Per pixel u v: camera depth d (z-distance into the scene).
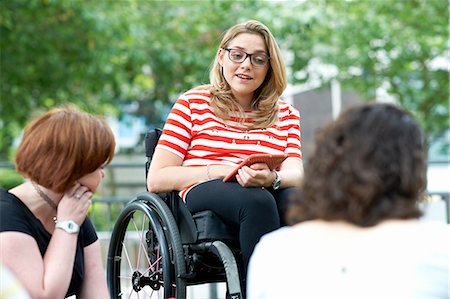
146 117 12.31
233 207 3.17
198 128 3.45
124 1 9.16
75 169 2.45
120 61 9.39
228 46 3.52
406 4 9.68
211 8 9.40
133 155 12.58
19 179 9.86
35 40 8.98
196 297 5.84
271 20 8.66
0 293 1.99
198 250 3.31
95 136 2.46
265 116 3.52
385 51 9.51
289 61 9.42
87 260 2.73
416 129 1.88
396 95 10.11
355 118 1.89
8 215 2.45
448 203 5.74
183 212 3.37
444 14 9.70
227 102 3.48
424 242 1.80
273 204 3.17
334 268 1.82
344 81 9.82
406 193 1.86
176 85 9.82
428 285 1.77
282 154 3.28
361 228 1.85
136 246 4.73
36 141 2.44
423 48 9.48
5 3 8.74
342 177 1.85
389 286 1.77
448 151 10.82
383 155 1.84
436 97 10.44
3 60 9.12
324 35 9.26
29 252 2.43
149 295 3.96
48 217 2.56
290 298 1.85
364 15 9.22
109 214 5.88
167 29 9.45
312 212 1.91
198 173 3.35
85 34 9.05
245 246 3.14
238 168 3.23
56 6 8.88
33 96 9.55
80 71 9.32
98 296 2.71
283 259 1.89
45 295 2.40
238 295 3.07
